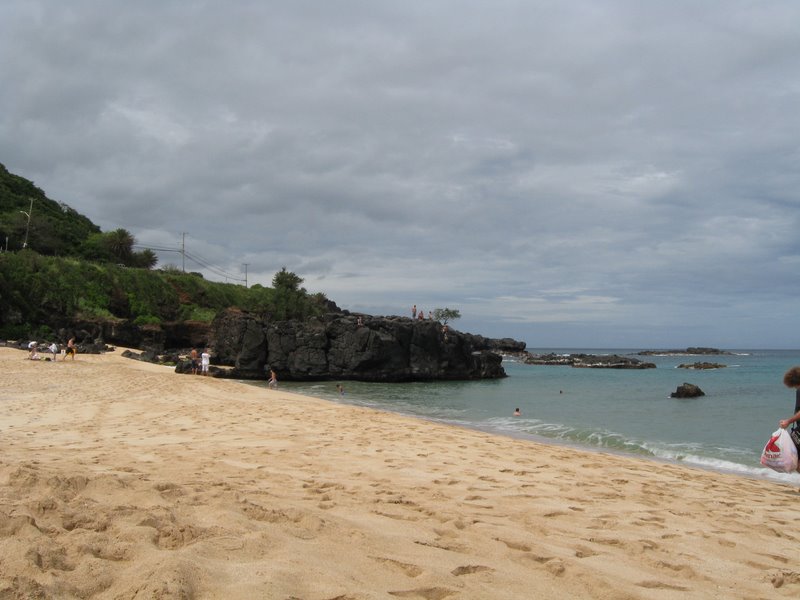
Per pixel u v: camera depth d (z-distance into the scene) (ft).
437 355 190.39
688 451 51.98
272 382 127.54
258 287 304.09
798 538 19.72
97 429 40.60
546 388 152.25
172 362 159.43
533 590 11.28
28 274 186.19
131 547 10.17
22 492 13.53
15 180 288.92
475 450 37.09
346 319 183.83
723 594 12.85
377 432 43.83
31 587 7.92
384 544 12.64
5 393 69.51
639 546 16.10
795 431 21.44
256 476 22.41
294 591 8.89
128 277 214.90
